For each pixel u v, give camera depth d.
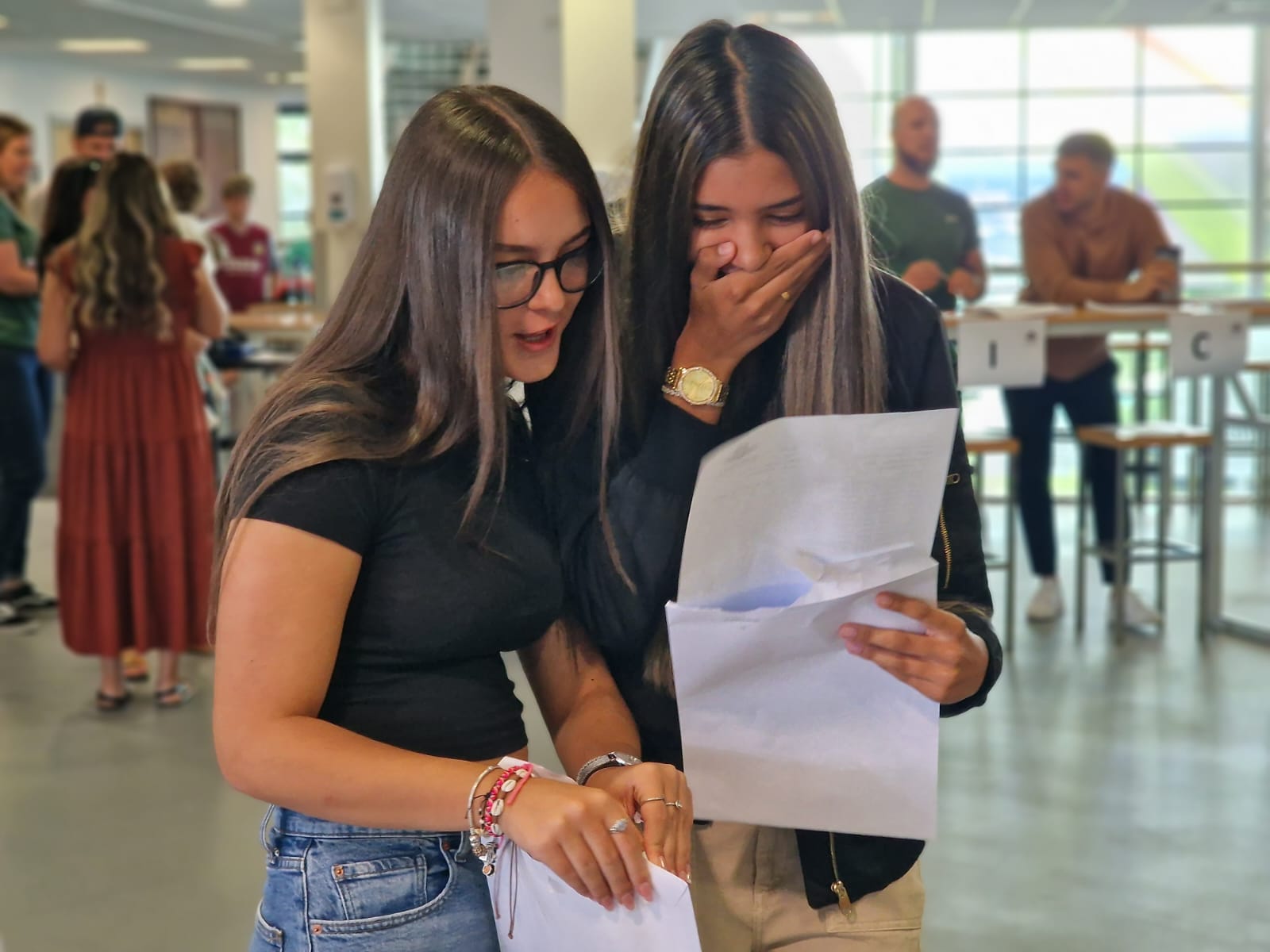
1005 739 3.55
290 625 0.94
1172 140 13.14
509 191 0.96
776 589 1.08
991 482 8.08
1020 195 13.40
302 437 0.96
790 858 1.21
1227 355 4.21
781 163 1.04
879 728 1.10
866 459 1.01
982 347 3.94
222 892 2.72
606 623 1.14
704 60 1.05
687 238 1.08
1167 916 2.59
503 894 1.02
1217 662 4.23
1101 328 4.18
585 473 1.13
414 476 0.99
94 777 3.36
